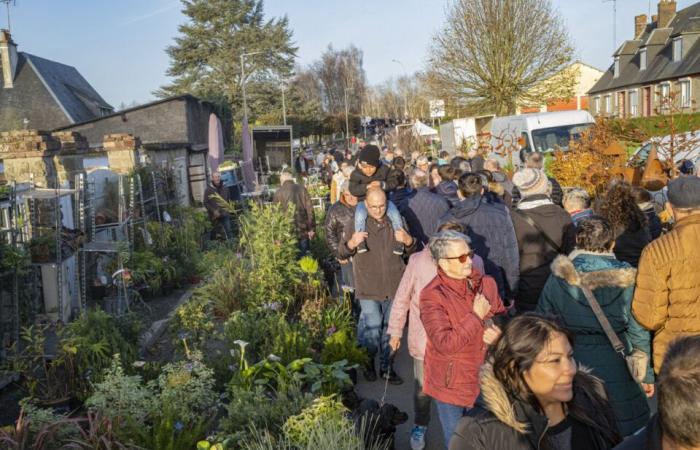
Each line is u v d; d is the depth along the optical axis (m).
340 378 5.30
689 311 3.77
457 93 35.78
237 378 5.40
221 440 4.32
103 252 9.26
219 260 10.23
